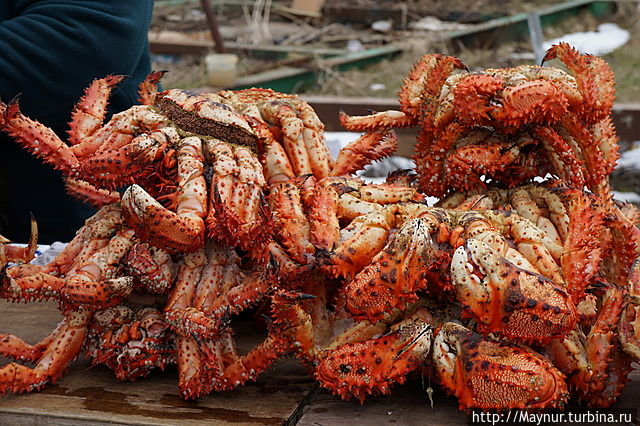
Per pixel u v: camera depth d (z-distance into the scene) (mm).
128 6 2002
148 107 1346
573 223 1205
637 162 4262
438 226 1214
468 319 1229
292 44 6453
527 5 7008
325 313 1314
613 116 4281
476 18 6746
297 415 1222
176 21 7004
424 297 1257
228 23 7074
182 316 1227
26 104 1949
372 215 1237
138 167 1269
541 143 1306
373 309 1152
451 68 1278
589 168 1297
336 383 1183
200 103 1310
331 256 1205
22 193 2129
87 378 1305
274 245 1282
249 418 1198
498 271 1114
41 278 1224
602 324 1183
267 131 1367
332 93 5152
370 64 5781
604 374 1168
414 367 1171
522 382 1104
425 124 1305
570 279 1172
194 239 1195
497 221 1232
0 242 1188
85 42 1934
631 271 1196
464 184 1299
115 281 1234
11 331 1472
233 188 1238
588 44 6156
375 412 1203
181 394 1239
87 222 1356
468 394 1134
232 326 1487
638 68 5379
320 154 1442
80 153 1315
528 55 5805
